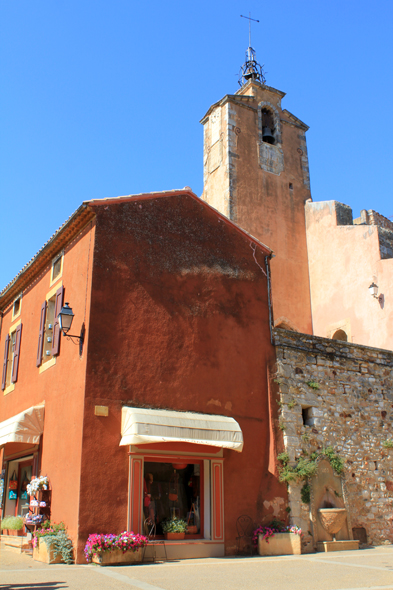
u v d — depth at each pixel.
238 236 14.42
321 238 20.73
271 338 13.90
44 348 13.73
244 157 20.92
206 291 13.20
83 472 10.20
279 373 13.52
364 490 13.71
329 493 13.09
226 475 11.91
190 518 11.49
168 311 12.35
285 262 20.48
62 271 13.40
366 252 18.80
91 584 7.59
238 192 20.20
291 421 13.16
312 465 12.76
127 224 12.35
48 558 9.77
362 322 18.36
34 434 12.45
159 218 12.95
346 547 12.52
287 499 12.50
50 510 11.21
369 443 14.30
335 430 13.84
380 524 13.66
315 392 13.91
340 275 19.61
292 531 11.94
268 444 12.79
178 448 11.38
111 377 11.08
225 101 21.45
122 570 8.95
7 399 16.06
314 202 21.47
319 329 20.05
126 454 10.76
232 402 12.63
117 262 11.92
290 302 20.05
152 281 12.33
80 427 10.56
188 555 10.77
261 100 22.39
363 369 15.09
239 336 13.35
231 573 8.79
